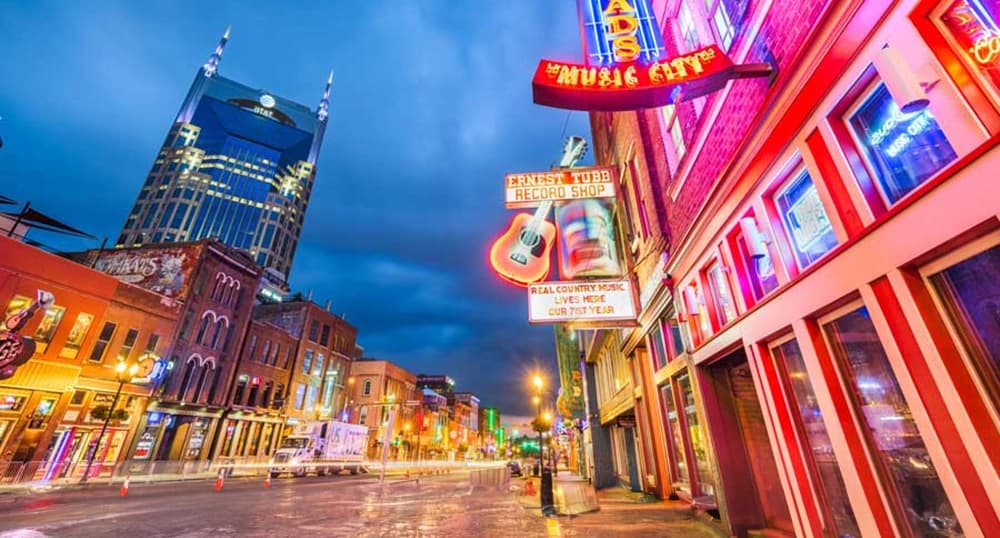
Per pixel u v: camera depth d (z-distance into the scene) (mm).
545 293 9305
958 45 2830
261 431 36312
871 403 3807
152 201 105562
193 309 30062
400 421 59281
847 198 3846
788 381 5172
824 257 4020
